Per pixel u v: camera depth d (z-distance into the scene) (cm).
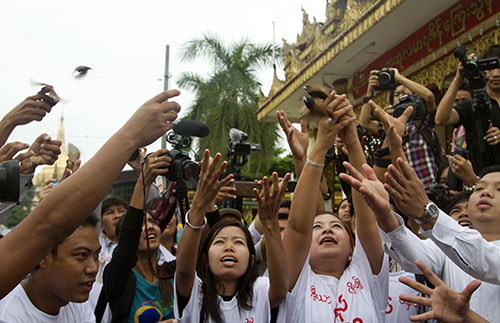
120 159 120
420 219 186
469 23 634
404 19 712
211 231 261
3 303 194
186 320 238
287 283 221
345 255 251
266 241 218
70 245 188
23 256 109
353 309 227
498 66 306
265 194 214
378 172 289
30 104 231
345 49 793
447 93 340
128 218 245
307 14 959
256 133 1756
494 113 331
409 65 771
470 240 181
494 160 328
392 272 295
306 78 899
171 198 291
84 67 185
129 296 263
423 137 395
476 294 213
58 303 199
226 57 1936
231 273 243
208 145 1730
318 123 225
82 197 113
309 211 224
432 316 166
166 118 130
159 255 325
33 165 232
